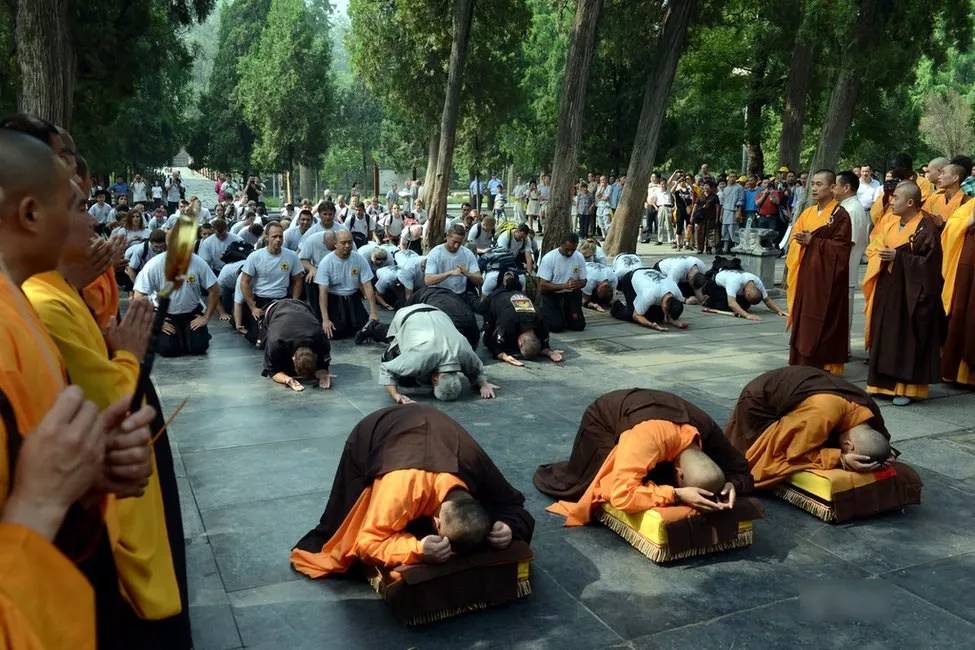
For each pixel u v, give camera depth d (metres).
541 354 9.10
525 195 29.44
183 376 8.12
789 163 23.00
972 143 41.06
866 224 8.54
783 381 5.11
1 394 1.39
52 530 1.32
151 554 2.10
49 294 2.03
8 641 1.24
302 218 12.85
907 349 7.15
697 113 31.33
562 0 19.97
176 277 1.59
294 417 6.77
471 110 24.05
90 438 1.36
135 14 16.12
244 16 44.53
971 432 6.53
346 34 25.89
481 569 3.76
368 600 3.90
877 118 27.83
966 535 4.71
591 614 3.83
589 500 4.67
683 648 3.56
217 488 5.27
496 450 6.02
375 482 3.84
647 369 8.58
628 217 15.25
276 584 4.05
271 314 8.15
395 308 11.88
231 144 43.81
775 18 21.95
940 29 19.38
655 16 15.91
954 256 7.71
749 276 11.77
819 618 3.82
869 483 4.88
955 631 3.72
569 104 12.96
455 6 17.69
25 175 1.66
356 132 50.59
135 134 38.19
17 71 15.41
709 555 4.42
